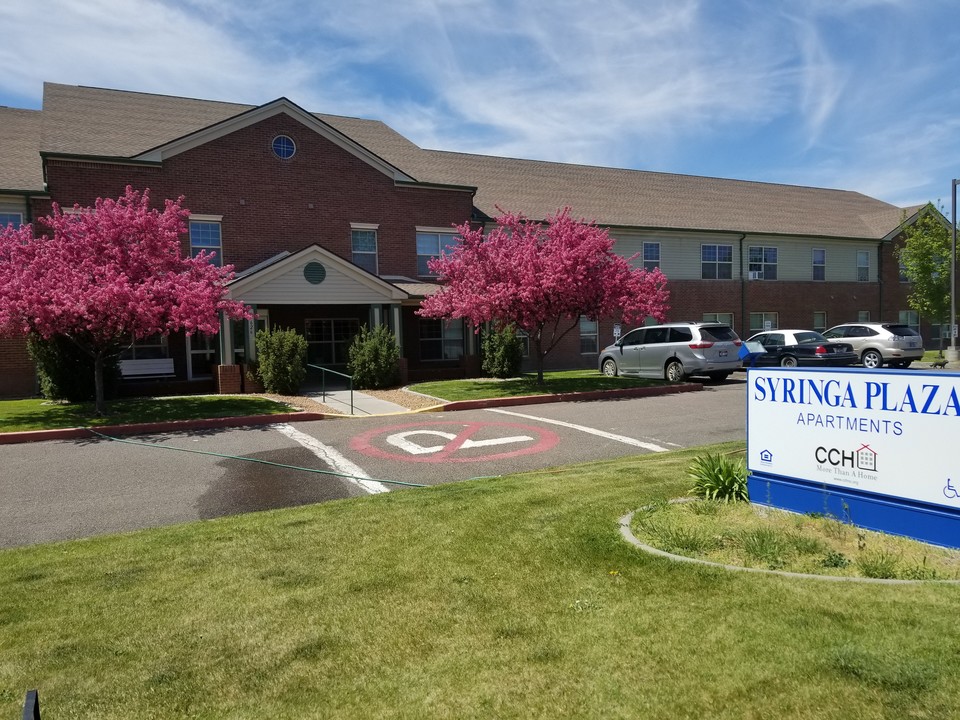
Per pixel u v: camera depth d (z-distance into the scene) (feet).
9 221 55.31
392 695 9.81
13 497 24.44
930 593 11.95
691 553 15.05
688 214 94.89
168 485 25.88
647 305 55.77
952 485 14.34
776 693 9.18
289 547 16.85
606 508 18.90
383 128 89.40
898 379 15.19
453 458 30.42
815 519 16.69
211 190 62.85
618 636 11.12
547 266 51.55
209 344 62.90
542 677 10.03
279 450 32.68
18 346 55.52
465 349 71.92
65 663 11.20
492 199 82.64
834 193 121.49
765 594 12.33
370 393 56.75
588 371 74.90
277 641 11.66
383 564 15.23
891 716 8.50
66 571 15.74
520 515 18.54
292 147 66.54
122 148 62.54
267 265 57.82
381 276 70.79
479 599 12.98
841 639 10.44
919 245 95.20
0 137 65.82
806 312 99.50
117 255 42.47
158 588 14.38
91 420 40.60
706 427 37.47
